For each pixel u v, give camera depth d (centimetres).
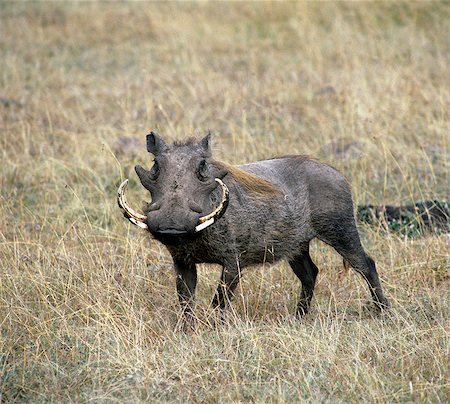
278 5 3397
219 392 1008
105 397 997
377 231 1516
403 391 1009
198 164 1123
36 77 2794
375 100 2167
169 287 1345
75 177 1875
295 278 1423
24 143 2025
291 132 2078
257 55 2941
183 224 1079
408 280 1361
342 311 1280
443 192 1742
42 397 1016
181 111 2278
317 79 2553
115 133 2106
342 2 3334
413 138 2014
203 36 3192
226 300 1204
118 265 1370
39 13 3672
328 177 1319
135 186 1842
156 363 1072
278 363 1081
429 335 1158
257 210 1222
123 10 3622
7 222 1577
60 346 1137
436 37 2942
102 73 2869
